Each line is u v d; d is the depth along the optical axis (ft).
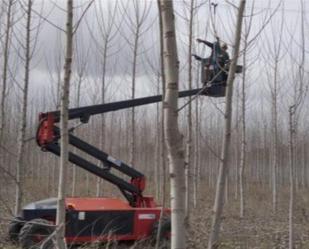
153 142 82.38
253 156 88.33
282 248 28.22
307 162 83.97
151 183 74.33
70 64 12.22
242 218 41.39
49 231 23.77
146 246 26.73
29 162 66.95
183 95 23.31
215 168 77.00
